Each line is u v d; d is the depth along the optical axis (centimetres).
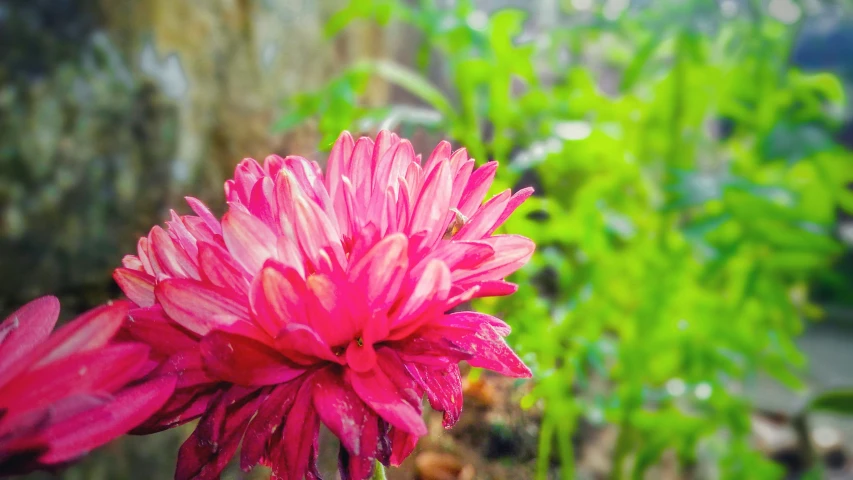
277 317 9
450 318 10
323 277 9
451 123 27
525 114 30
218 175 30
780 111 31
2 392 7
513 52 28
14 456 7
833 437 46
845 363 55
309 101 27
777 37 33
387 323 9
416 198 10
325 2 36
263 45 32
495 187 24
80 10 25
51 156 24
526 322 22
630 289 29
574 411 23
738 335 27
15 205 23
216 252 9
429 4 30
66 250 25
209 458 9
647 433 29
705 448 37
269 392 10
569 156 29
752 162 31
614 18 33
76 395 7
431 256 10
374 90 39
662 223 29
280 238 9
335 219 11
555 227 26
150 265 11
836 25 69
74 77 25
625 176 28
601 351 26
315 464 9
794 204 26
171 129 28
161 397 8
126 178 27
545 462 21
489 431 20
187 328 9
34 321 9
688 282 29
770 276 29
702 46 31
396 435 10
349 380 9
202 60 29
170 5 27
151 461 25
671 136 31
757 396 49
